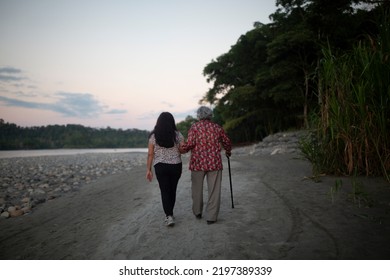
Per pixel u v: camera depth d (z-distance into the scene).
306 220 3.38
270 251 2.69
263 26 27.38
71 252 3.24
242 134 38.12
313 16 19.00
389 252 2.46
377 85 4.76
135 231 3.61
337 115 4.96
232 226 3.40
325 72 5.26
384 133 4.62
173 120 3.75
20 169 17.08
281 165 8.21
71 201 6.61
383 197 3.87
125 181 8.66
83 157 33.00
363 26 16.95
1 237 4.29
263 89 26.09
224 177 6.89
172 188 3.73
